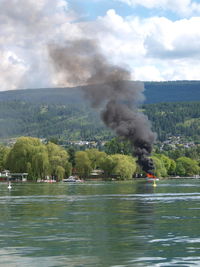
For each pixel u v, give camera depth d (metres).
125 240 69.19
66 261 56.03
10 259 57.06
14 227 83.00
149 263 54.97
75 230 79.12
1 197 164.00
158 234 74.31
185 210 112.38
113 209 115.56
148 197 161.00
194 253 59.94
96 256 58.56
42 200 148.50
